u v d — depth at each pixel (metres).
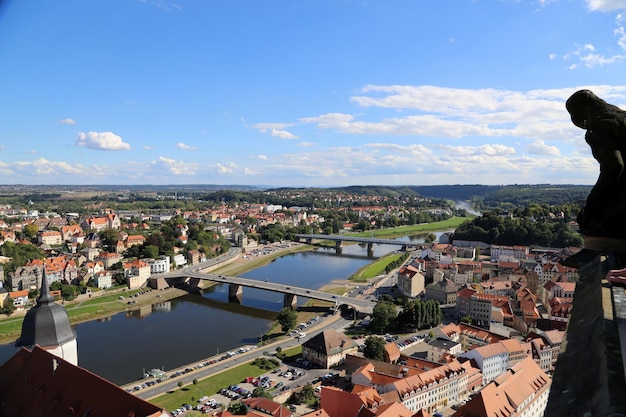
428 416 111.38
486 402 117.88
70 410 93.19
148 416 83.44
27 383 103.25
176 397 153.75
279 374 173.62
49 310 114.00
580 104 21.25
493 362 168.88
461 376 156.75
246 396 153.38
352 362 173.25
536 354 179.00
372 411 118.69
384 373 158.88
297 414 139.50
